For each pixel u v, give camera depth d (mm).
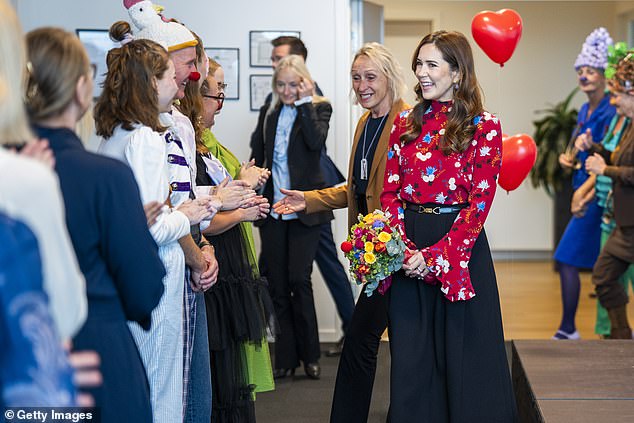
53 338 1422
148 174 2600
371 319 3537
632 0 9578
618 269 5258
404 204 3256
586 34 10320
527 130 10453
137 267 2164
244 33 6047
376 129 3764
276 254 5141
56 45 2059
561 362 3533
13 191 1505
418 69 3170
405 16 10000
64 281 1590
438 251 3078
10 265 1372
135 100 2662
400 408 3156
